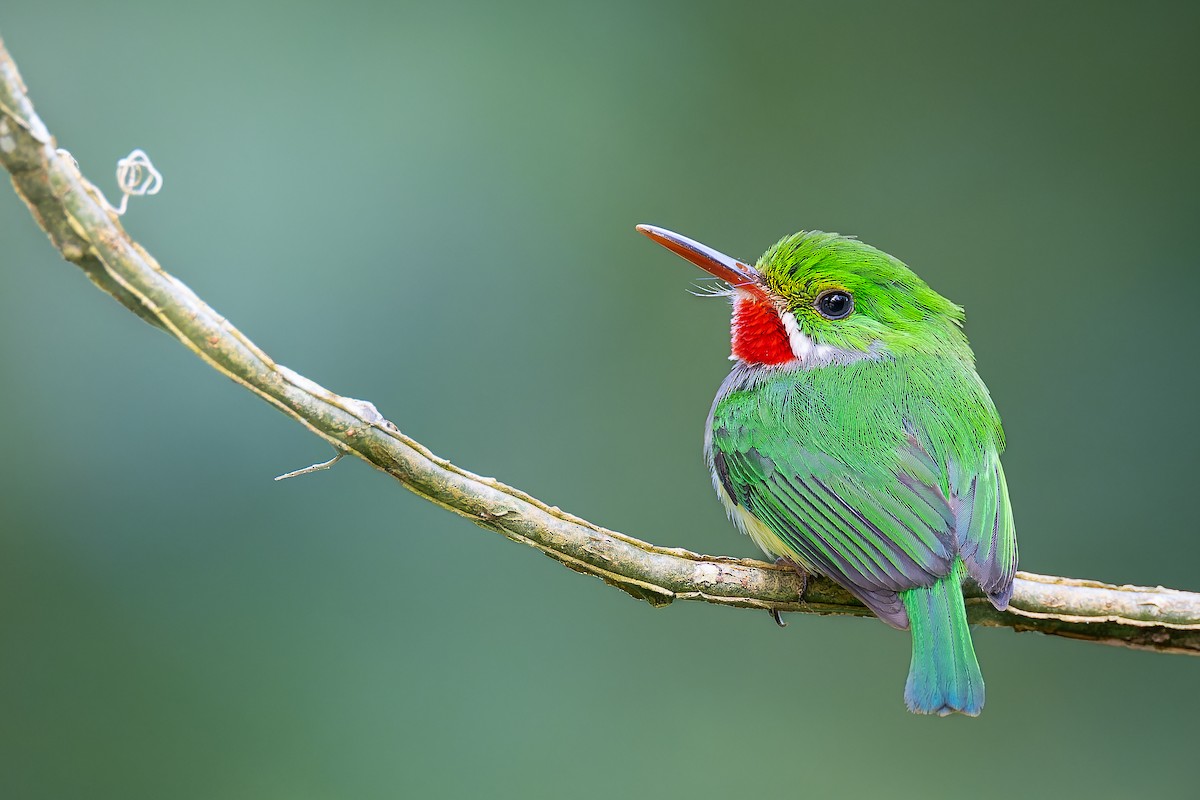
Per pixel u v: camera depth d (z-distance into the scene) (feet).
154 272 19.15
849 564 22.98
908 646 35.83
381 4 39.63
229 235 36.99
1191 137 42.80
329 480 34.73
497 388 38.34
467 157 39.47
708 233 41.88
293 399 20.27
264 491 34.45
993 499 23.59
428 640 34.19
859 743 35.12
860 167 43.32
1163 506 38.86
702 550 38.47
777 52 43.19
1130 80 43.34
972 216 42.80
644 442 39.14
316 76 38.60
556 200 40.34
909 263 42.65
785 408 24.99
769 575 23.54
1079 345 41.29
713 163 42.29
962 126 43.50
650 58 42.60
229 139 37.55
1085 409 40.52
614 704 34.63
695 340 39.99
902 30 44.16
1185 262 41.57
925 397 24.75
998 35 44.14
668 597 22.84
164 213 36.83
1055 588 23.41
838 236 27.20
